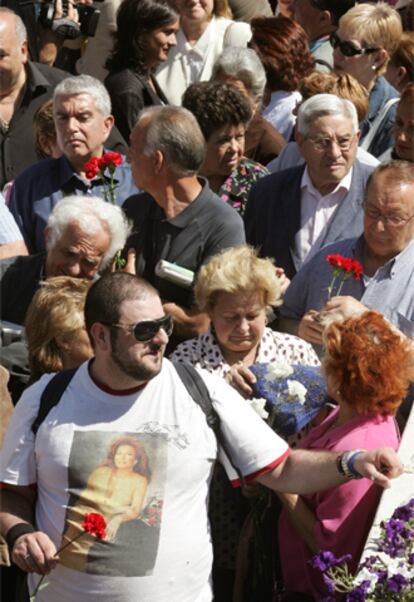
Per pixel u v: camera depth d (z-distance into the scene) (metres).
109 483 4.93
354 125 7.83
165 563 4.93
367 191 6.88
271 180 8.16
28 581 5.22
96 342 4.98
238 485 5.22
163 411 5.02
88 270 6.75
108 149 9.38
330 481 5.09
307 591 5.50
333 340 5.40
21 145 9.47
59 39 11.34
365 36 10.43
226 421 5.10
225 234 7.24
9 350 6.52
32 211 8.30
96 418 5.00
